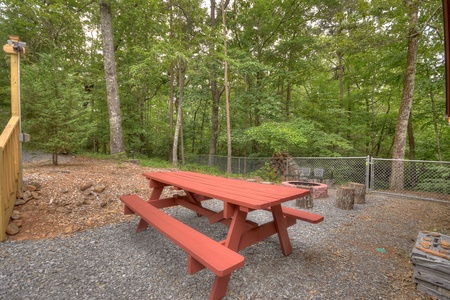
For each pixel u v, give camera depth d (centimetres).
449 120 333
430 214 455
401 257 271
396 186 757
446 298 188
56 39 1238
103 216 374
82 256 255
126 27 1343
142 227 327
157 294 194
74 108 591
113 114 864
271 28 1257
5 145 291
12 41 370
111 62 862
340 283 214
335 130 1227
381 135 1316
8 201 302
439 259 197
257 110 1213
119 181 521
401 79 938
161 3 1134
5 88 864
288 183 659
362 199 548
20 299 183
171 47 859
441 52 816
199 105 1817
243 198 214
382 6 603
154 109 2078
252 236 240
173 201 380
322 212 468
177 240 196
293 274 228
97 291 196
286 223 285
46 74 631
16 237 287
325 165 949
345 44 687
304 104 1318
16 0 972
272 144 975
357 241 317
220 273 149
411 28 664
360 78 1166
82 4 1179
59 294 190
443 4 268
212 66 1136
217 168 1184
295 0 1135
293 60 1291
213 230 343
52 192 397
